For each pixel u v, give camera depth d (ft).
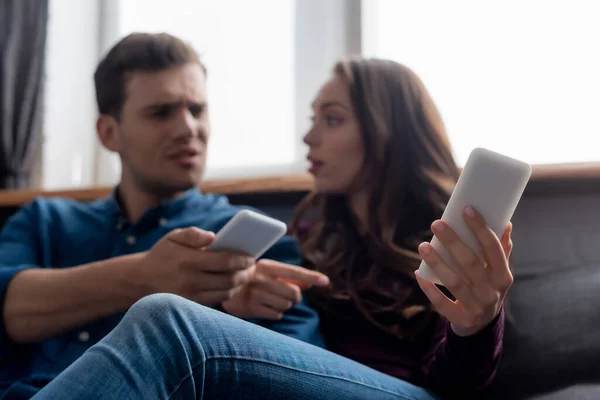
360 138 3.65
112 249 3.55
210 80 6.86
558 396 2.69
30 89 6.73
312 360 2.27
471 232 2.06
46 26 6.96
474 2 5.58
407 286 3.26
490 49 5.44
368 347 3.19
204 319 1.98
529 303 3.24
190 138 3.63
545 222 4.11
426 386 2.76
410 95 3.76
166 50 3.66
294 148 6.31
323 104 3.76
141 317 1.84
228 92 6.77
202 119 3.79
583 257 3.96
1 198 5.82
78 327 3.00
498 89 5.35
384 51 5.93
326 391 2.22
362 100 3.66
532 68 5.23
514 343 3.10
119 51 3.76
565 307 3.09
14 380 3.01
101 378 1.63
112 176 7.25
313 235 3.90
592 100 4.94
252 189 4.91
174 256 2.75
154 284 2.77
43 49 6.89
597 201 3.99
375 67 3.78
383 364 3.10
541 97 5.15
